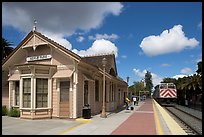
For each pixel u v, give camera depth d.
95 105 21.47
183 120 18.78
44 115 17.09
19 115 18.09
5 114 19.44
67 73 16.92
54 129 12.85
